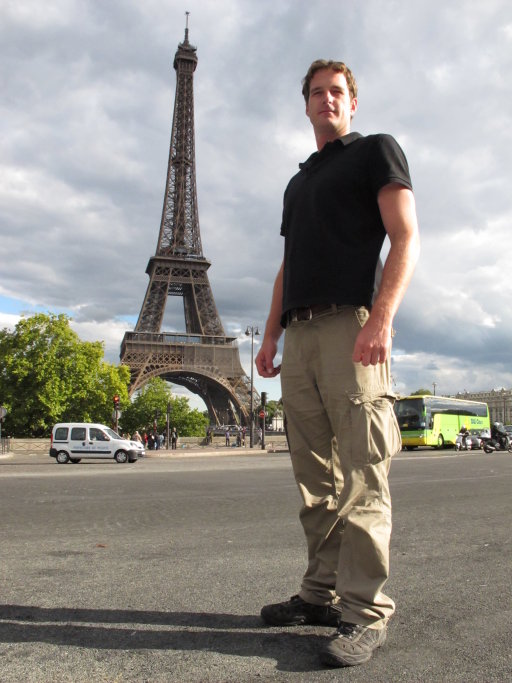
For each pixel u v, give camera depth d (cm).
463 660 291
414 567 519
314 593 352
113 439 3350
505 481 1530
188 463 3089
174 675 271
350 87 388
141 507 1034
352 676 270
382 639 308
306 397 359
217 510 980
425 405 4697
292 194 381
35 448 5572
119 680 265
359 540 313
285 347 371
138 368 8675
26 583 457
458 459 2997
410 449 5016
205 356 9112
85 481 1708
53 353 6412
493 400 18575
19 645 311
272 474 2000
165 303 9431
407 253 319
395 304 312
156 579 470
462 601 405
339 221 349
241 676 270
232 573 493
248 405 8750
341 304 340
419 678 267
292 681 263
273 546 631
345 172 350
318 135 388
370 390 332
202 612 374
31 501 1148
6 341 6462
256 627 344
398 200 329
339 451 335
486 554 577
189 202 10475
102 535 718
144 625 346
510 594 423
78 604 392
